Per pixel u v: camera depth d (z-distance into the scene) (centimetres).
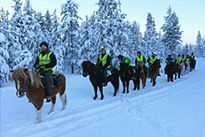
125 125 474
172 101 718
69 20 2280
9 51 1609
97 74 813
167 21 3359
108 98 838
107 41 2020
